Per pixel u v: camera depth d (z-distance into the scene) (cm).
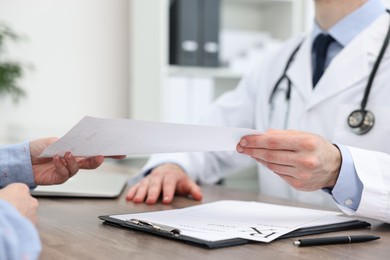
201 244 60
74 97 257
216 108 147
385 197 76
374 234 70
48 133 250
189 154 125
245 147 73
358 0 122
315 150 70
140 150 76
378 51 117
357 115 112
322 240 63
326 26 127
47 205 89
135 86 247
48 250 58
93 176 122
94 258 55
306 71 128
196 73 251
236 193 109
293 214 79
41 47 249
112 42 263
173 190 98
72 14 254
